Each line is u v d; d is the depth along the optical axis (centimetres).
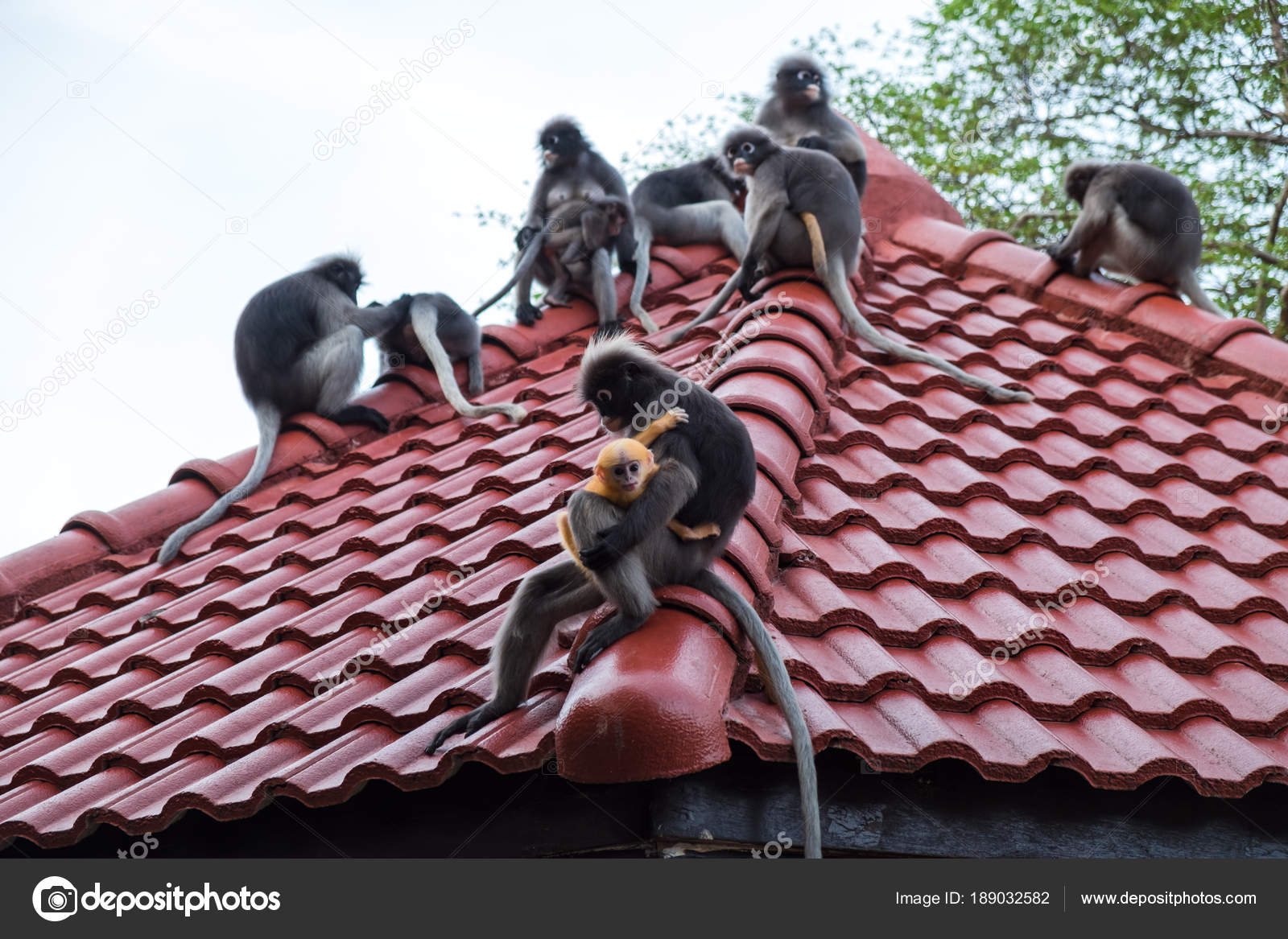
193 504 907
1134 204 949
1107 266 984
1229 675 553
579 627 497
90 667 688
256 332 944
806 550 557
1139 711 507
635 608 417
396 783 436
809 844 401
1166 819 485
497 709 445
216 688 590
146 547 879
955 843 460
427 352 955
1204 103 1630
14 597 822
